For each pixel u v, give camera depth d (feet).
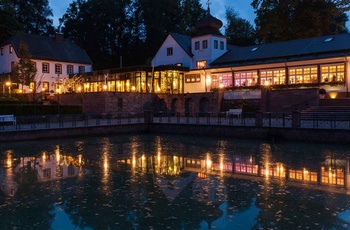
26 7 219.00
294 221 29.84
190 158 60.59
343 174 47.14
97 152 67.67
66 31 241.14
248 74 137.80
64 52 185.68
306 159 57.98
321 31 163.73
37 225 29.32
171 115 132.36
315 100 104.78
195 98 132.46
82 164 55.62
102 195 37.88
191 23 241.14
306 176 46.21
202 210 32.78
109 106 128.77
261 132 83.05
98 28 233.35
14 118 97.96
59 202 35.47
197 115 112.06
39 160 59.16
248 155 62.85
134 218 30.78
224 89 135.23
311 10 158.10
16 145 76.64
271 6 170.60
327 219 30.27
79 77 163.73
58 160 59.16
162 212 32.32
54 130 87.81
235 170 50.42
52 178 46.06
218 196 37.27
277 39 175.22
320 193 38.22
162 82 148.25
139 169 51.60
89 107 134.31
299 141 77.46
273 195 37.47
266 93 115.03
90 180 44.73
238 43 223.10
